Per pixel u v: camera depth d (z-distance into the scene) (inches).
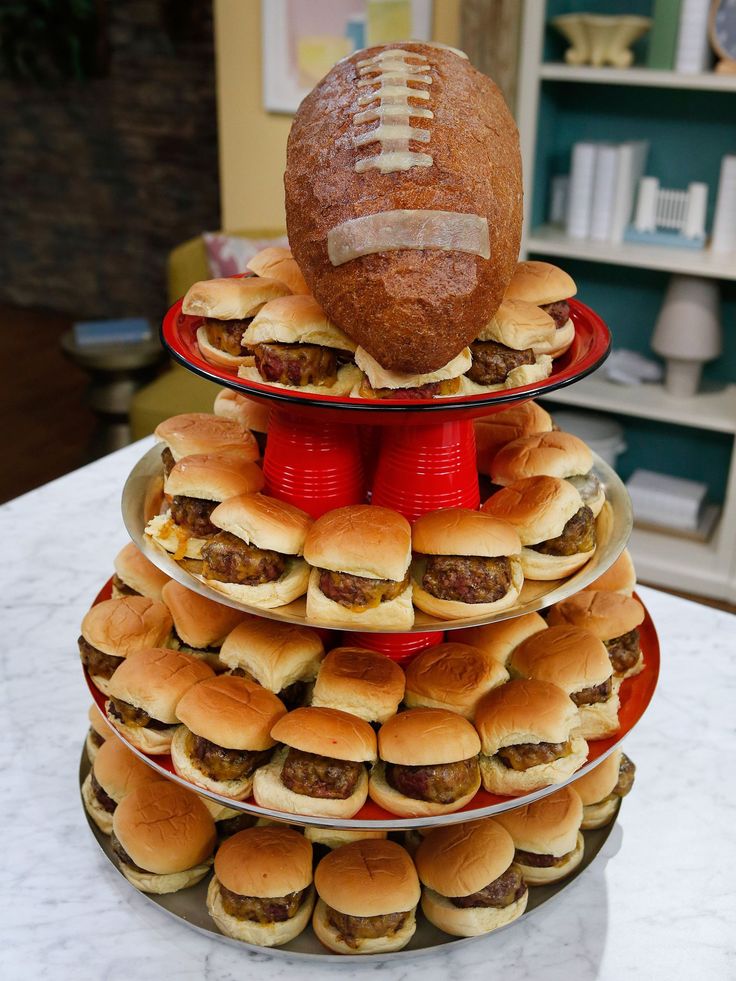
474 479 36.0
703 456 109.4
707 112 95.3
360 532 31.0
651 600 55.7
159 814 36.2
